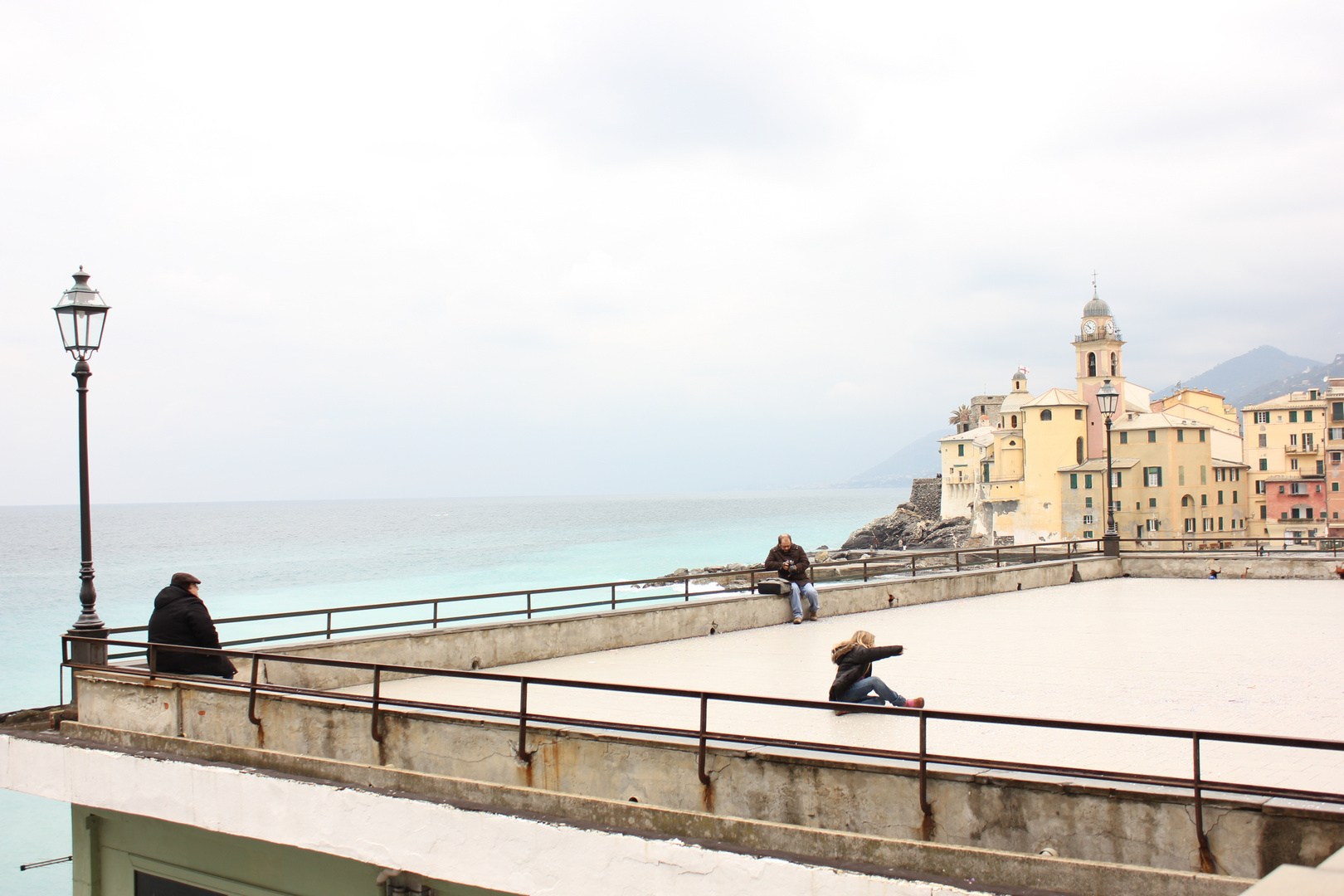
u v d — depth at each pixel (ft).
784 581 63.98
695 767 26.05
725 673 44.04
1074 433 368.48
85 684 35.47
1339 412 305.32
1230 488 345.72
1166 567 92.73
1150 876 19.65
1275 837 19.98
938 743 29.94
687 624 56.95
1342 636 53.36
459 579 307.58
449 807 26.73
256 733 32.17
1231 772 26.17
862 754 23.91
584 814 25.61
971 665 45.27
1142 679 41.01
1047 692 38.45
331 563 372.17
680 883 23.59
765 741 25.05
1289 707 35.19
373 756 30.42
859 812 24.08
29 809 96.37
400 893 28.35
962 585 77.15
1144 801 21.22
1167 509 329.11
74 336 36.68
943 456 467.93
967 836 22.94
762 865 22.58
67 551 463.42
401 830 27.43
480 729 28.94
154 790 31.42
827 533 604.49
